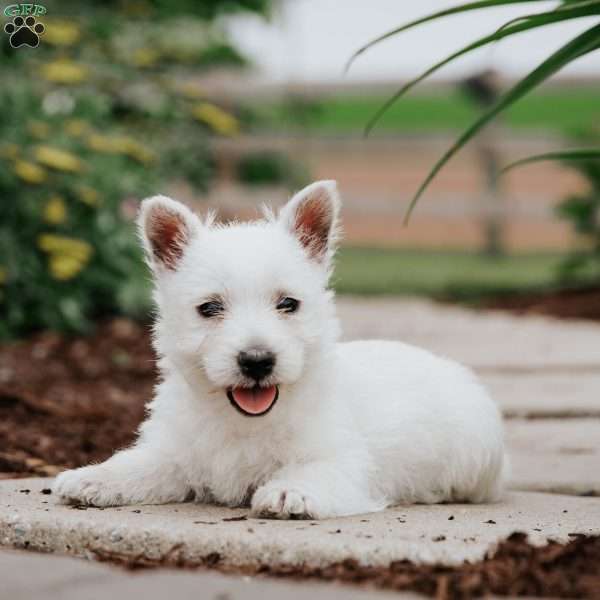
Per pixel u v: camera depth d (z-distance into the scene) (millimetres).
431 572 972
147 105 2891
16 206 2230
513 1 1036
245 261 1153
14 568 981
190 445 1164
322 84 3797
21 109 2346
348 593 933
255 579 978
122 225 2365
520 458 1411
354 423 1195
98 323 2342
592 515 1154
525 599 932
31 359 2023
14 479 1288
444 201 3828
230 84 3717
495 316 2748
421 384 1243
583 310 2775
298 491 1103
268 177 3861
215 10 3971
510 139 3846
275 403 1145
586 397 1686
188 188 3217
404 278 3654
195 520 1087
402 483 1223
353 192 5258
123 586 946
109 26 3037
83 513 1107
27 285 2225
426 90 3918
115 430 1517
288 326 1149
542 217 3715
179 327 1162
